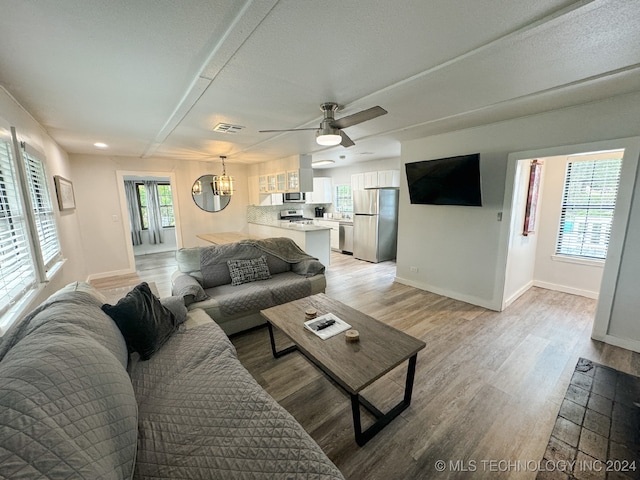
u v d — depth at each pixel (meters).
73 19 1.27
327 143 2.58
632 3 1.18
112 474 0.87
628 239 2.50
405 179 4.31
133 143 4.14
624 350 2.56
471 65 1.78
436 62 1.75
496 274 3.42
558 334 2.86
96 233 5.17
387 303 3.74
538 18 1.32
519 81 2.04
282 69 1.81
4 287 1.66
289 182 5.63
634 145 2.35
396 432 1.69
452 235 3.81
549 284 4.25
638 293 2.49
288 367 2.36
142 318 1.75
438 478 1.42
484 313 3.39
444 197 3.73
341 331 1.96
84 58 1.65
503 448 1.59
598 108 2.49
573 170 3.94
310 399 1.98
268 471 1.00
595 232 3.83
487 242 3.46
